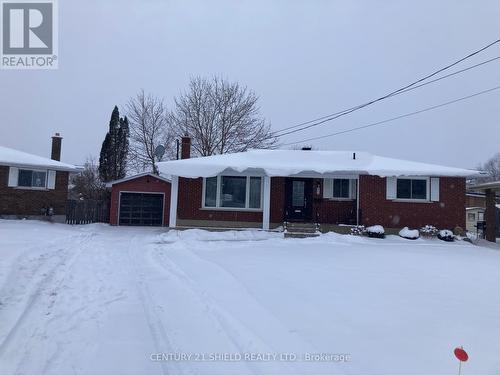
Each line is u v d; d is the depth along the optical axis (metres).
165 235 18.98
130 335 6.07
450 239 19.64
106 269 10.63
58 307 7.26
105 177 37.03
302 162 21.53
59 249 13.55
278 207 21.62
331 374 4.80
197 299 7.83
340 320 6.63
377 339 5.84
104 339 5.91
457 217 20.53
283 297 7.96
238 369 4.99
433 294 8.39
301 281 9.34
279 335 5.99
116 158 37.56
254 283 9.08
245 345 5.66
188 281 9.33
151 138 40.44
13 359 5.15
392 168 20.53
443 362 5.10
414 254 14.36
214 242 16.94
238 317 6.77
